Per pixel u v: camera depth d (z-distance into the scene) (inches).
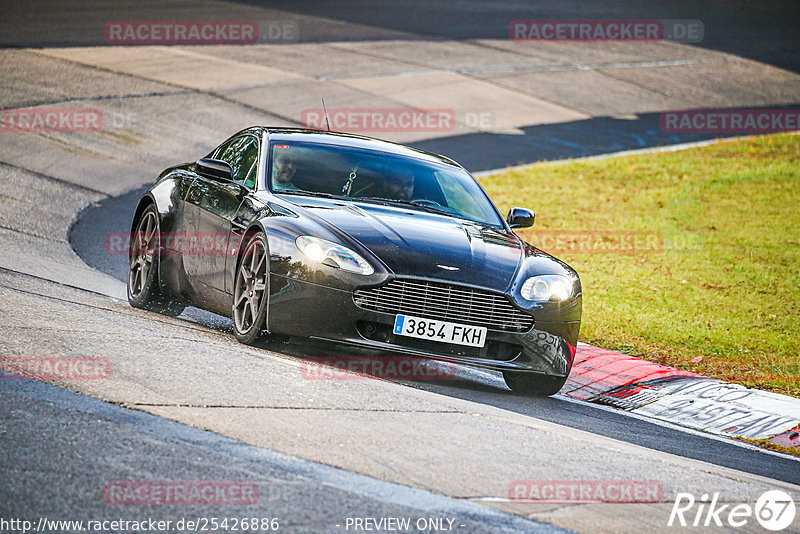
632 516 596.7
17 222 1574.8
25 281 1111.0
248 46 3919.8
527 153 2925.7
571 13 5910.4
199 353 858.8
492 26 5172.2
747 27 5944.9
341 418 717.3
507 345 948.0
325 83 3432.6
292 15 4817.9
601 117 3575.3
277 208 980.6
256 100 3061.0
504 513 566.6
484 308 926.4
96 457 569.0
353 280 897.5
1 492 504.4
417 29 4825.3
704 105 3961.6
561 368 972.6
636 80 4259.4
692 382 1148.5
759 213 2349.9
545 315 948.6
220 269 1021.8
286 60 3730.3
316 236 923.4
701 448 895.7
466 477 625.0
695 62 4781.0
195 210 1099.3
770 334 1406.3
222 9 4761.3
